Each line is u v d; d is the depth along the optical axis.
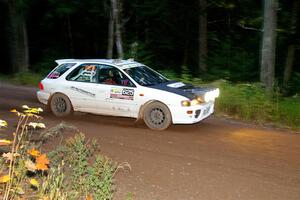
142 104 9.85
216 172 7.06
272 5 12.31
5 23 28.47
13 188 5.39
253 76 18.03
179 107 9.45
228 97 11.78
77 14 26.92
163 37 24.48
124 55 18.91
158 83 10.33
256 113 11.04
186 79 14.59
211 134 9.47
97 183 5.62
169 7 23.36
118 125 10.23
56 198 5.22
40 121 10.52
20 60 23.19
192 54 25.36
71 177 6.19
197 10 22.33
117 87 10.16
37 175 6.21
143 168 7.21
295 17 18.94
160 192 6.20
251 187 6.46
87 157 7.54
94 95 10.48
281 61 20.64
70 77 10.95
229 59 19.48
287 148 8.46
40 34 30.36
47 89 11.16
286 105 10.98
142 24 24.58
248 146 8.56
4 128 9.69
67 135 9.20
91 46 30.75
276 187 6.47
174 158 7.75
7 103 13.05
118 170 7.08
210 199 6.00
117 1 17.61
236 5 21.58
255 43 20.83
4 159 6.27
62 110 11.02
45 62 24.77
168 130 9.78
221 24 24.42
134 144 8.62
